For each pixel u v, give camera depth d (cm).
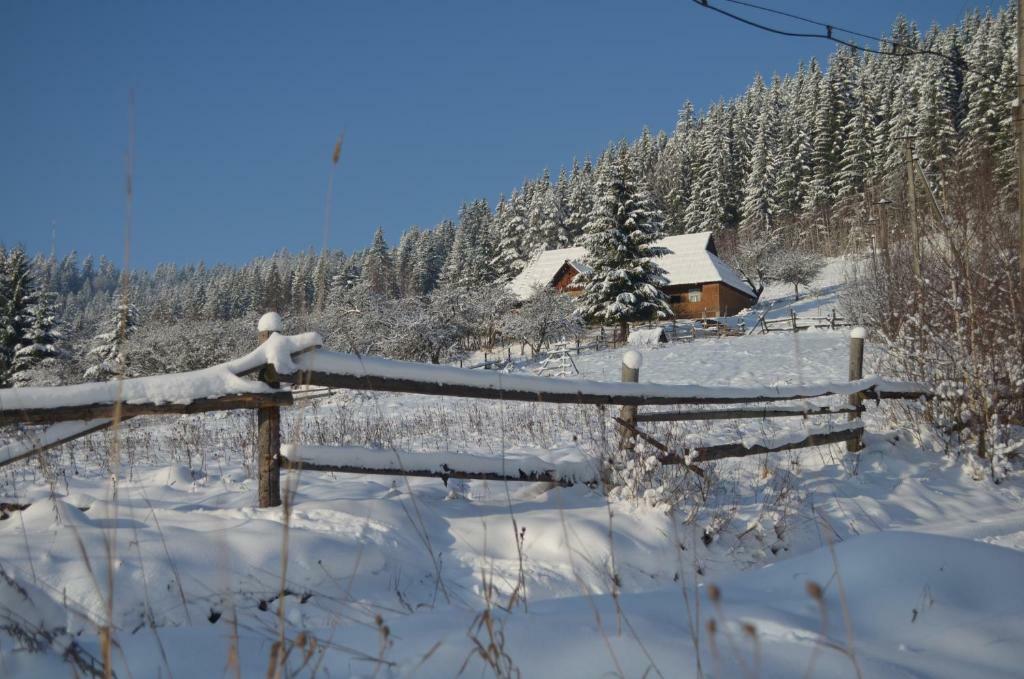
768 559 426
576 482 467
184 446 792
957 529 497
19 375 3431
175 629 231
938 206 1085
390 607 293
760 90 9519
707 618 233
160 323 3344
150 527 318
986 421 669
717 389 562
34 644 205
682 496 488
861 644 217
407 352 3319
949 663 204
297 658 209
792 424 814
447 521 396
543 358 3247
